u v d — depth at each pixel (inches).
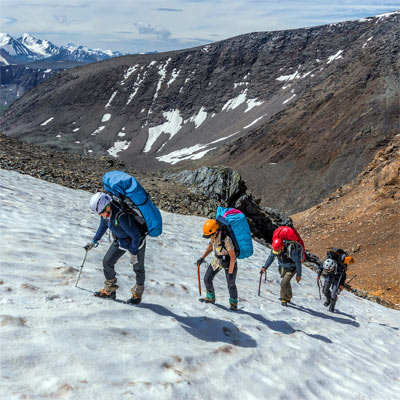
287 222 979.9
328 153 6747.1
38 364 122.9
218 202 891.4
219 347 186.2
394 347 319.3
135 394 122.5
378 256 1108.5
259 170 6953.7
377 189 1493.6
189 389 137.0
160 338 176.6
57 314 163.8
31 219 346.6
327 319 338.0
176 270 330.0
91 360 133.4
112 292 205.8
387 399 192.7
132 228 193.6
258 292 343.6
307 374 190.5
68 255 256.1
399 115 6894.7
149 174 1009.5
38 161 794.2
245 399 147.3
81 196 619.2
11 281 184.7
